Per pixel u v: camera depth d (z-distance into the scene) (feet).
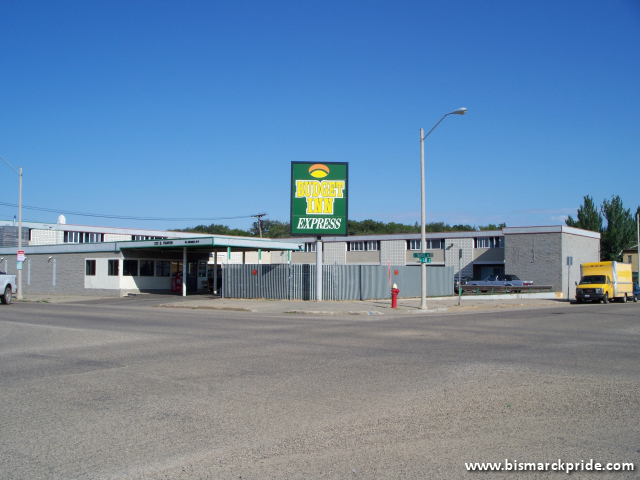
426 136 87.51
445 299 115.14
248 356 37.60
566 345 44.04
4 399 25.45
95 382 29.09
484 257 174.70
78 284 130.52
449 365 34.22
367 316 76.28
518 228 161.27
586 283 121.39
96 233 191.83
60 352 39.60
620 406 24.32
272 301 100.22
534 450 18.66
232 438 19.72
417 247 188.55
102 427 21.07
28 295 133.59
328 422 21.72
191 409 23.59
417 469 16.90
